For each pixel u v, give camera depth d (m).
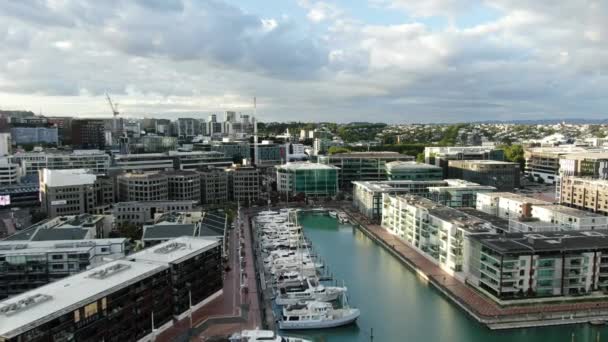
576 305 161.00
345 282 198.12
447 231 199.25
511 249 161.88
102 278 131.12
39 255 169.88
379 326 155.12
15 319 103.69
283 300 168.00
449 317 161.38
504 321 150.50
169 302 146.25
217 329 144.88
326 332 151.50
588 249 165.88
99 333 119.31
